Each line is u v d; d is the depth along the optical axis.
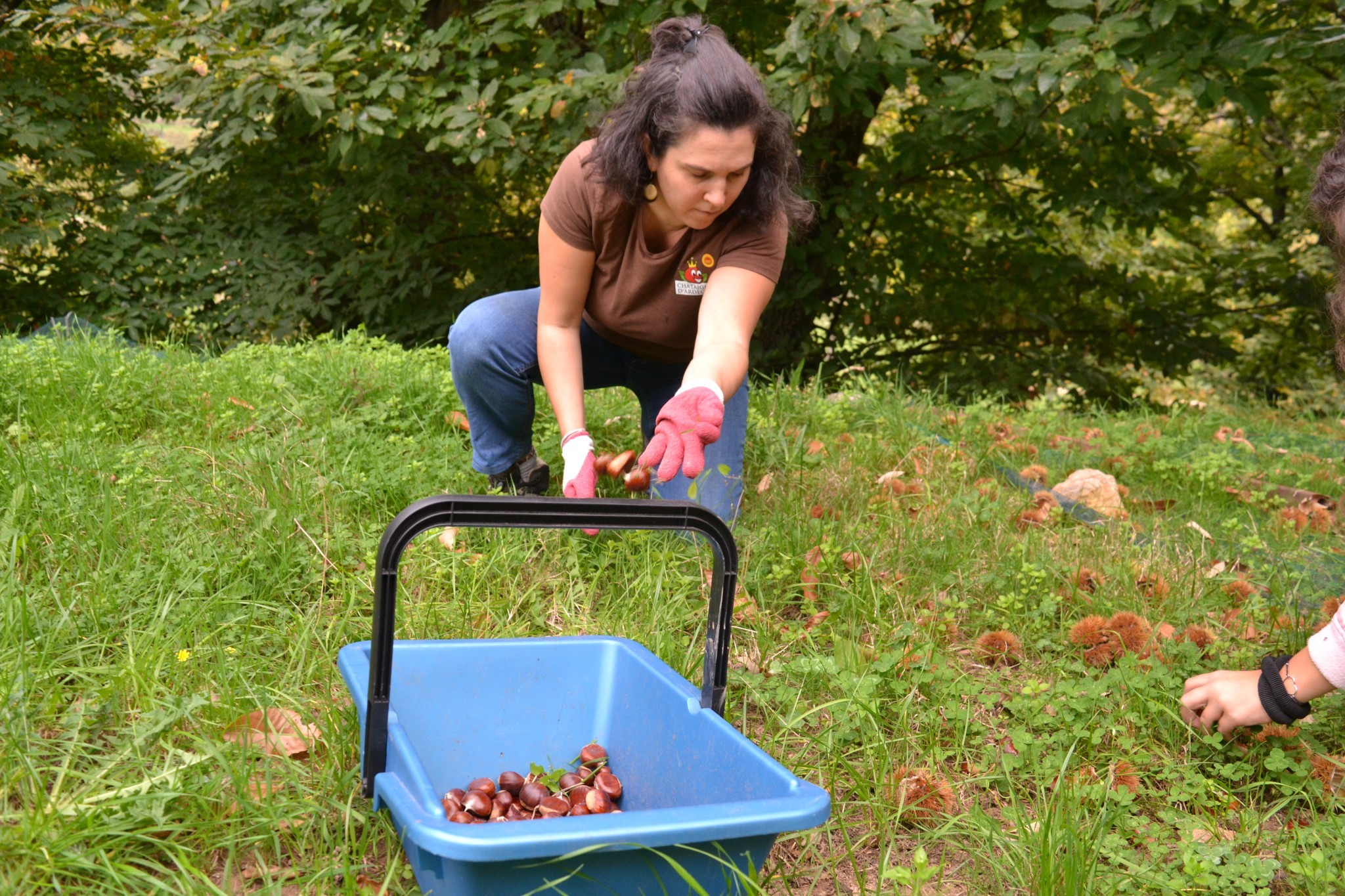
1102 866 1.91
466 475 3.44
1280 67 6.70
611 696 2.13
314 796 1.92
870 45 5.58
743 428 3.20
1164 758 2.25
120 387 4.07
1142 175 8.27
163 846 1.68
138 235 9.66
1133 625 2.66
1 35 9.98
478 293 9.32
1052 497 3.86
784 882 1.87
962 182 9.07
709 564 2.99
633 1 6.82
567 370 2.90
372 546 2.86
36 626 2.29
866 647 2.63
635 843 1.35
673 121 2.32
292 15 8.09
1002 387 8.82
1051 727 2.35
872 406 5.00
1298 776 2.15
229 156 8.88
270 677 2.31
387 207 9.02
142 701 2.09
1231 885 1.85
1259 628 2.88
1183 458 4.87
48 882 1.62
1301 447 5.63
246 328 9.32
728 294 2.68
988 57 5.91
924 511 3.64
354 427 3.78
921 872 1.66
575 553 2.92
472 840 1.29
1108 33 5.62
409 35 7.43
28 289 9.99
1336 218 2.19
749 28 7.73
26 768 1.81
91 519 2.80
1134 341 9.53
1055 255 9.06
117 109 10.82
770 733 2.32
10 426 3.62
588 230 2.83
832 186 8.52
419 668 1.99
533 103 6.51
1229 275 10.52
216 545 2.80
